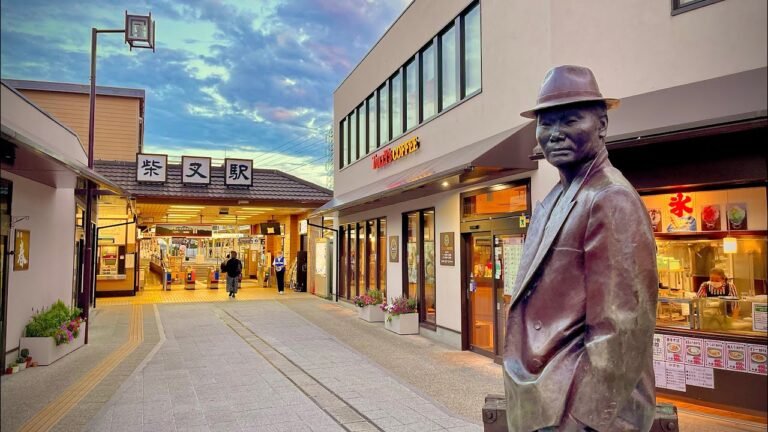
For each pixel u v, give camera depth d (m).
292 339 11.67
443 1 11.23
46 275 10.41
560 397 2.19
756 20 5.84
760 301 6.16
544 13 8.02
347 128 18.66
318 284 22.08
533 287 2.46
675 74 6.38
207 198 20.47
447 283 10.90
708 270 6.60
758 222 6.22
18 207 8.95
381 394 7.16
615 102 2.49
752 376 6.08
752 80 5.51
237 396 7.09
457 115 10.61
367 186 15.85
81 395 7.17
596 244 2.26
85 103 23.39
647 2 6.68
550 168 7.78
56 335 9.41
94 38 11.99
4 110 6.07
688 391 6.51
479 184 9.73
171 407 6.60
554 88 2.49
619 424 2.15
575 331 2.30
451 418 6.14
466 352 10.06
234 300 20.41
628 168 6.87
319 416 6.23
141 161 20.11
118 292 22.23
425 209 11.99
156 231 26.62
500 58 9.13
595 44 7.16
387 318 12.90
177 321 14.65
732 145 6.09
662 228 6.89
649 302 2.19
